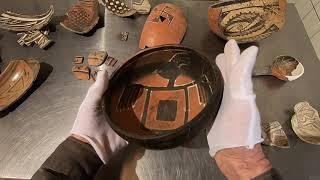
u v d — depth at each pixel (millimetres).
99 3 926
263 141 728
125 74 673
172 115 673
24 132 772
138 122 667
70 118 785
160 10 809
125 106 674
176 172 721
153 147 603
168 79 707
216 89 600
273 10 817
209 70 645
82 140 680
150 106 687
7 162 740
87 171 661
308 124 753
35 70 809
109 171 716
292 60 831
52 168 627
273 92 806
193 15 915
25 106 802
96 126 691
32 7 941
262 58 849
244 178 634
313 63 855
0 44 882
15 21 896
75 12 896
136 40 878
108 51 864
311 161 726
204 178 714
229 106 652
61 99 809
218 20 830
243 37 844
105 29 894
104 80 661
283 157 730
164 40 778
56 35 892
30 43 869
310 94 809
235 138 645
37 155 747
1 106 776
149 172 720
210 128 703
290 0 978
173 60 689
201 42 872
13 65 819
